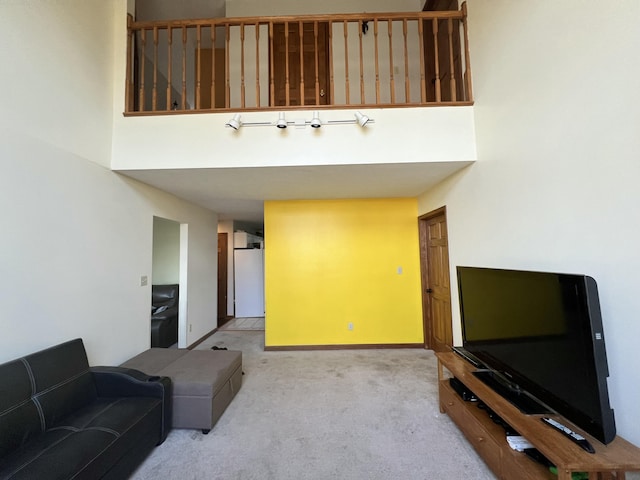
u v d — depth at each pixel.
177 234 4.99
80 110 2.20
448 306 3.31
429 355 3.76
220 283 6.51
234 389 2.61
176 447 1.95
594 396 1.19
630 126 1.23
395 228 4.16
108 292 2.50
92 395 1.94
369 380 2.99
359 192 3.73
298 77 4.07
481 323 2.10
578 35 1.47
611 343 1.33
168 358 2.63
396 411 2.38
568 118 1.54
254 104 4.01
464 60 2.66
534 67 1.79
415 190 3.68
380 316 4.10
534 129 1.80
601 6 1.34
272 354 3.88
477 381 1.92
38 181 1.85
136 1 3.91
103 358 2.42
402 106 2.54
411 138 2.54
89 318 2.28
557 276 1.39
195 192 3.55
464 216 2.72
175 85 5.12
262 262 6.38
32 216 1.81
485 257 2.37
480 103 2.42
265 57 4.03
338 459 1.83
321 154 2.54
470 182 2.60
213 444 1.98
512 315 1.75
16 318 1.70
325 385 2.88
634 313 1.23
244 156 2.54
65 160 2.06
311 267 4.14
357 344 4.07
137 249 2.93
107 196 2.50
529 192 1.86
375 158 2.53
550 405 1.43
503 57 2.10
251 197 3.92
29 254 1.78
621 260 1.28
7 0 1.66
